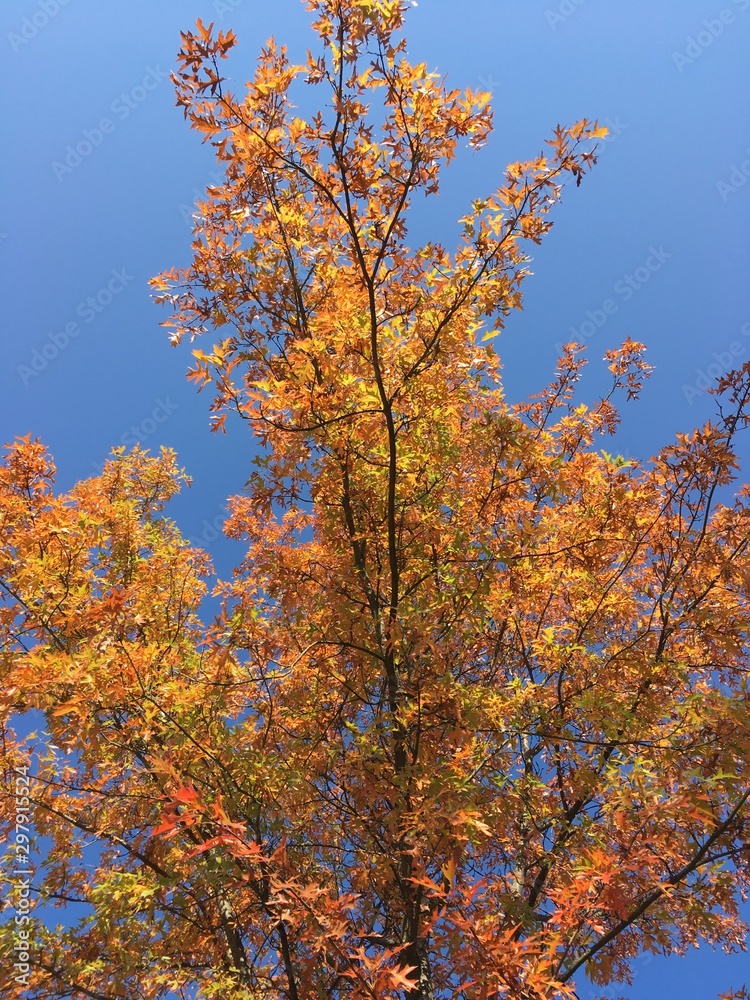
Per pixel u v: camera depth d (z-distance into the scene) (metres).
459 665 5.66
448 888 3.80
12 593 4.84
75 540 4.92
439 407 4.62
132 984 4.47
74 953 4.75
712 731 4.28
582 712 4.96
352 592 4.84
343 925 2.81
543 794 4.68
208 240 5.23
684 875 3.78
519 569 5.01
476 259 3.96
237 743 4.61
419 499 4.87
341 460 4.66
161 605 6.00
